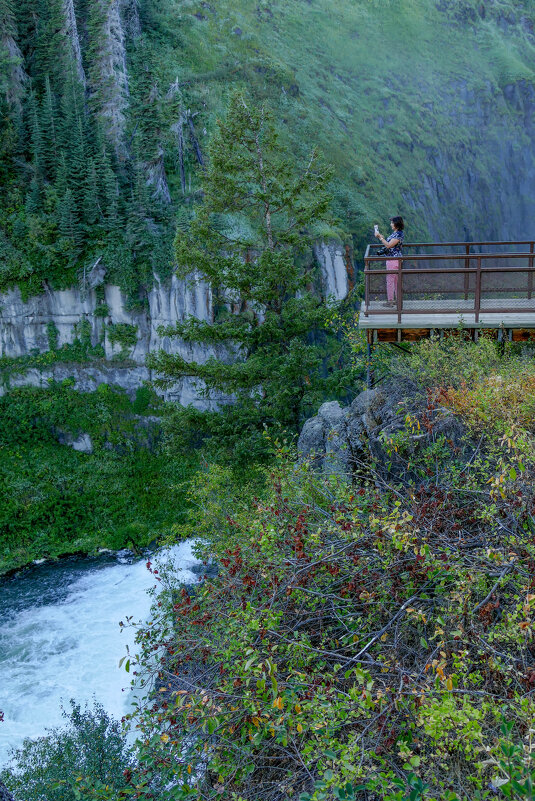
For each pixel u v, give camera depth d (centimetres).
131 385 3722
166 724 649
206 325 2270
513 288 1221
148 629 791
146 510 3241
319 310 2172
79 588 2538
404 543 594
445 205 7050
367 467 911
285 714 503
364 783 494
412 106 7281
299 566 652
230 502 1569
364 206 5278
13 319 3684
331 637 650
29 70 4425
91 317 3734
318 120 5962
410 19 8225
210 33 5916
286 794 548
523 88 8375
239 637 594
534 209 8144
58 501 3234
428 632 627
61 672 1908
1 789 954
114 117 4328
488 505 682
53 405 3656
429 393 945
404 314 1263
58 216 3753
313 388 2169
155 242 3700
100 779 1032
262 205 2314
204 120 4853
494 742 484
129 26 5147
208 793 595
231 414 2258
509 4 9650
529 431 791
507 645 561
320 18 7425
